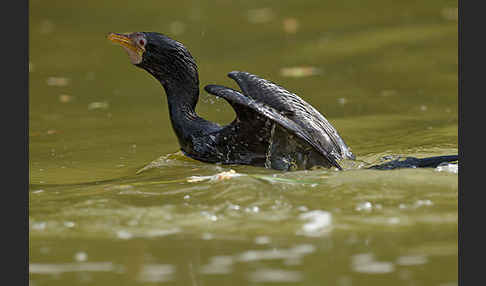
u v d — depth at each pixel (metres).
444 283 6.90
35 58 20.38
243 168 11.19
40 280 7.25
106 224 8.69
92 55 20.52
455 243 7.73
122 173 11.38
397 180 9.72
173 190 9.84
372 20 22.64
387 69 17.98
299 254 7.59
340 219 8.49
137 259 7.64
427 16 22.55
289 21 23.23
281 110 10.66
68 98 16.70
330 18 23.23
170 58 11.89
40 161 12.20
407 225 8.25
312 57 19.36
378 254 7.53
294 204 9.05
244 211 8.89
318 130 10.72
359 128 13.70
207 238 8.12
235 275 7.16
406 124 13.84
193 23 23.36
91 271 7.41
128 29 22.77
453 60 18.38
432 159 10.66
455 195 9.12
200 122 11.84
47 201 9.64
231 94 10.34
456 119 14.00
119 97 16.78
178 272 7.29
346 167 10.82
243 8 25.16
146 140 13.54
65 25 23.70
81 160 12.27
